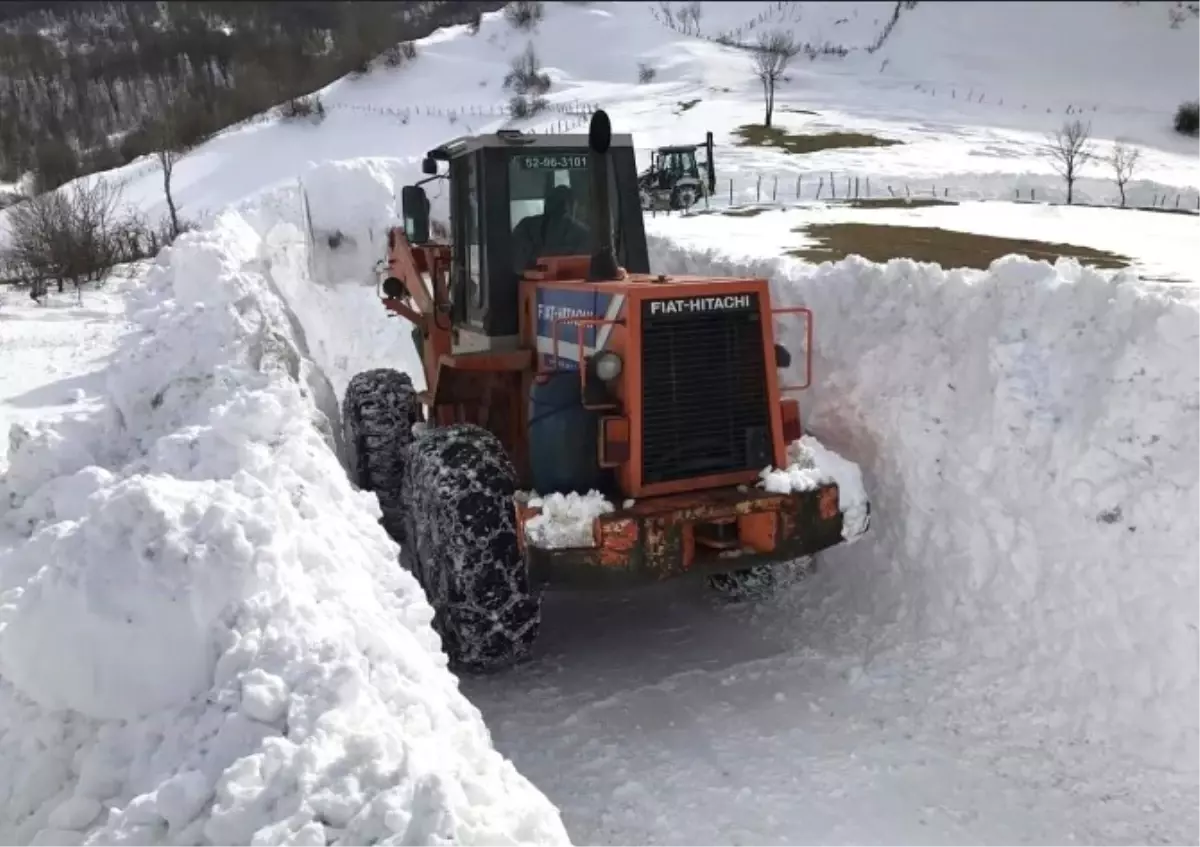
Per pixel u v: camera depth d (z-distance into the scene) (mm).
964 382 5355
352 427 6578
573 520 4449
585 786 4008
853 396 5863
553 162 5797
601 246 5121
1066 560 4570
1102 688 4234
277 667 3062
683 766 4113
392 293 7379
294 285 10055
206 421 5258
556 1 73875
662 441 4652
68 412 7156
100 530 3357
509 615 4441
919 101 46844
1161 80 46594
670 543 4484
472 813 2590
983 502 4977
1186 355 4551
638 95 51094
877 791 3902
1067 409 4855
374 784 2656
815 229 18000
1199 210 21234
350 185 10305
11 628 3258
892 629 5098
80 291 13664
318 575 3574
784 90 50688
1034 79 49875
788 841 3643
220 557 3303
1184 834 3578
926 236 16359
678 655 5066
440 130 44875
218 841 2574
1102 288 5070
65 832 2846
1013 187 27594
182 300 7434
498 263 5684
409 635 3590
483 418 5820
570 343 5062
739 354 4770
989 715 4344
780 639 5176
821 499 4703
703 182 27031
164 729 3045
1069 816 3715
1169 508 4293
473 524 4445
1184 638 4070
